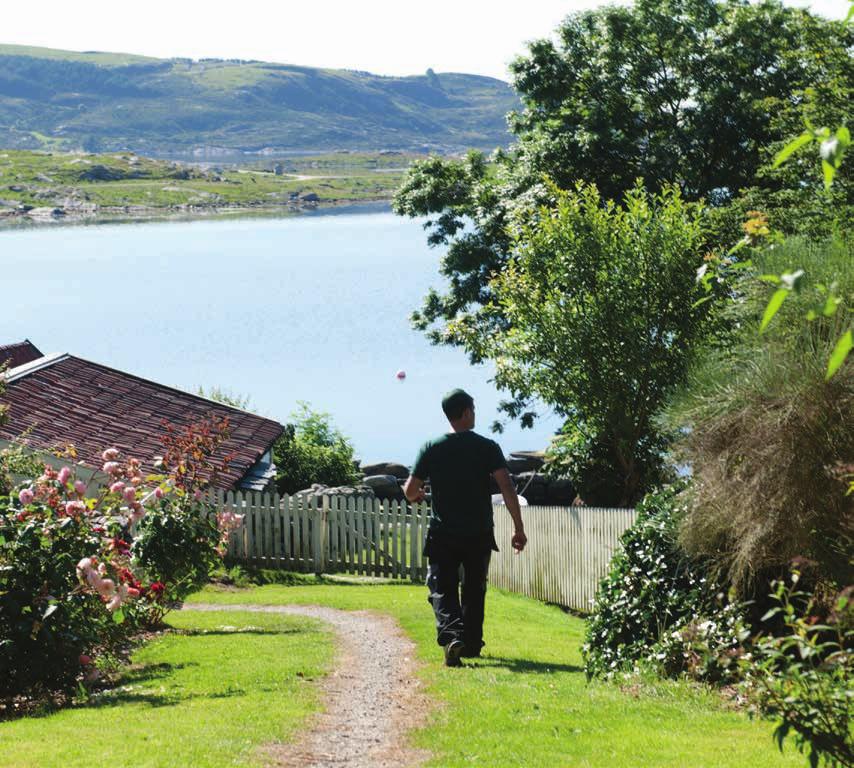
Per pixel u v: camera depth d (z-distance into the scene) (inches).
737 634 371.9
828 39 1016.9
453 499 437.7
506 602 821.9
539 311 967.6
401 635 567.8
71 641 419.5
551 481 1598.2
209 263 6412.4
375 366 3351.4
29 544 416.2
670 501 442.3
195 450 797.2
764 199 1028.5
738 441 386.0
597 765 283.7
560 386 969.5
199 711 359.6
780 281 151.5
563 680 422.0
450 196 1657.2
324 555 1030.4
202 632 603.5
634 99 1540.4
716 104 1445.6
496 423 1627.7
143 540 585.6
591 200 992.9
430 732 328.8
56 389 1160.2
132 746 300.4
